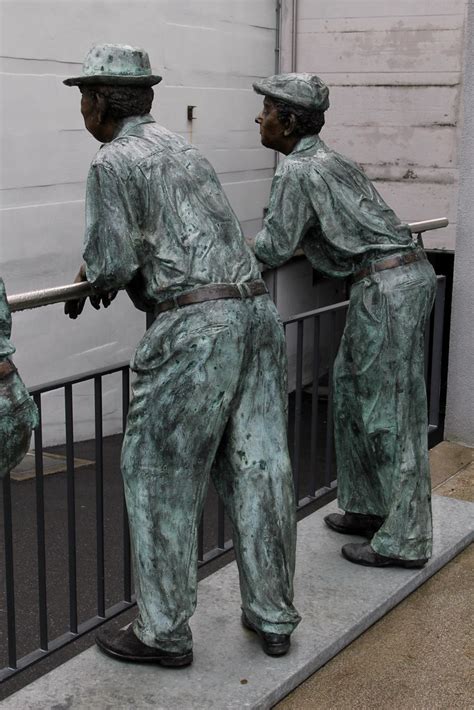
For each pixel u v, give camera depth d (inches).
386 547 130.0
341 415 134.2
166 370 97.3
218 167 320.8
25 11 246.1
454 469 173.9
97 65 99.4
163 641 104.4
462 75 294.7
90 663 108.0
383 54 304.3
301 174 119.3
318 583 126.6
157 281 97.9
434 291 127.6
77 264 274.4
